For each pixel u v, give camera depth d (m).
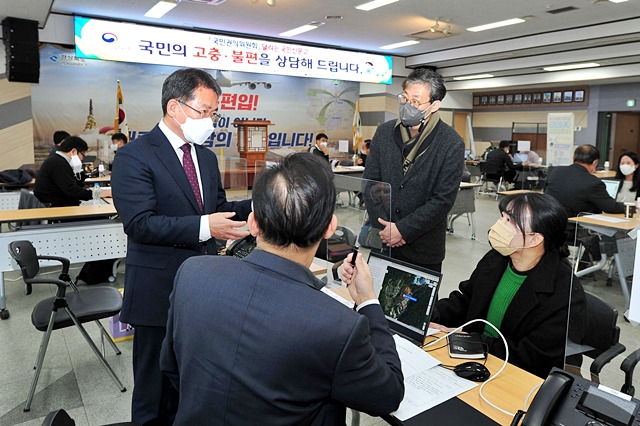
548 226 1.48
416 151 2.10
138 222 1.54
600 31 7.30
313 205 0.83
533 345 1.49
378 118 11.26
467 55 9.39
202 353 0.82
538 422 0.95
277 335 0.76
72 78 7.82
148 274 1.63
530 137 13.04
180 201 1.66
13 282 4.10
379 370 0.82
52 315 2.27
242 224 1.58
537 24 7.42
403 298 1.55
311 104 10.63
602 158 11.79
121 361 2.75
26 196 4.45
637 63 9.02
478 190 10.62
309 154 0.93
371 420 2.26
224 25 7.65
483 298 1.68
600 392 0.97
